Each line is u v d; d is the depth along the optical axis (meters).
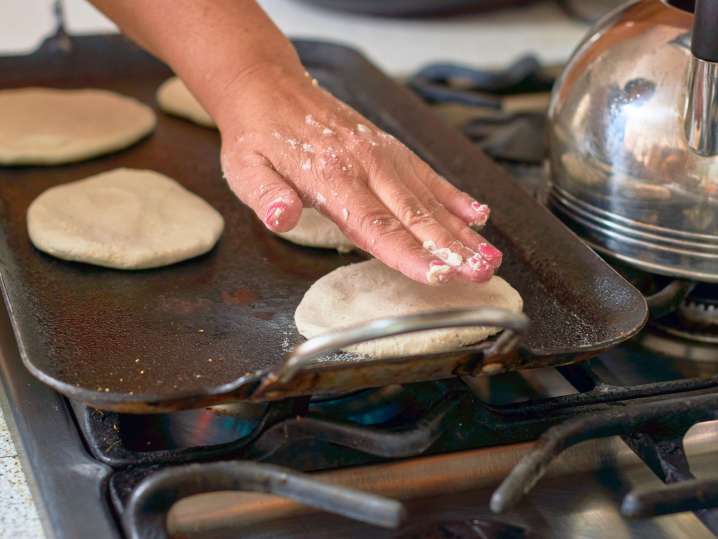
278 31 0.95
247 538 0.81
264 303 0.93
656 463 0.83
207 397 0.80
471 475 0.83
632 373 0.92
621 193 0.90
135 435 0.85
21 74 1.18
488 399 0.90
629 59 0.90
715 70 0.84
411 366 0.81
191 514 0.80
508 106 1.22
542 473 0.79
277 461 0.82
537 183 1.08
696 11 0.83
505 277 0.94
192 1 0.94
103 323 0.90
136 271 0.95
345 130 0.90
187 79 0.95
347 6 1.37
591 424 0.81
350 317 0.88
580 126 0.92
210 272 0.96
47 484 0.80
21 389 0.86
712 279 0.89
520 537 0.81
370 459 0.83
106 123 1.10
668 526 0.82
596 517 0.82
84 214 0.98
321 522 0.81
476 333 0.86
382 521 0.76
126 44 1.19
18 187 1.04
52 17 1.37
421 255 0.84
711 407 0.83
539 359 0.83
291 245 0.98
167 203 1.01
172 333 0.90
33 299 0.92
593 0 1.48
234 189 0.90
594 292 0.91
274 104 0.91
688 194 0.88
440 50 1.33
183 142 1.11
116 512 0.79
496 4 1.37
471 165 1.03
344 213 0.87
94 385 0.86
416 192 0.89
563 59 1.32
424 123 1.09
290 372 0.78
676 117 0.88
